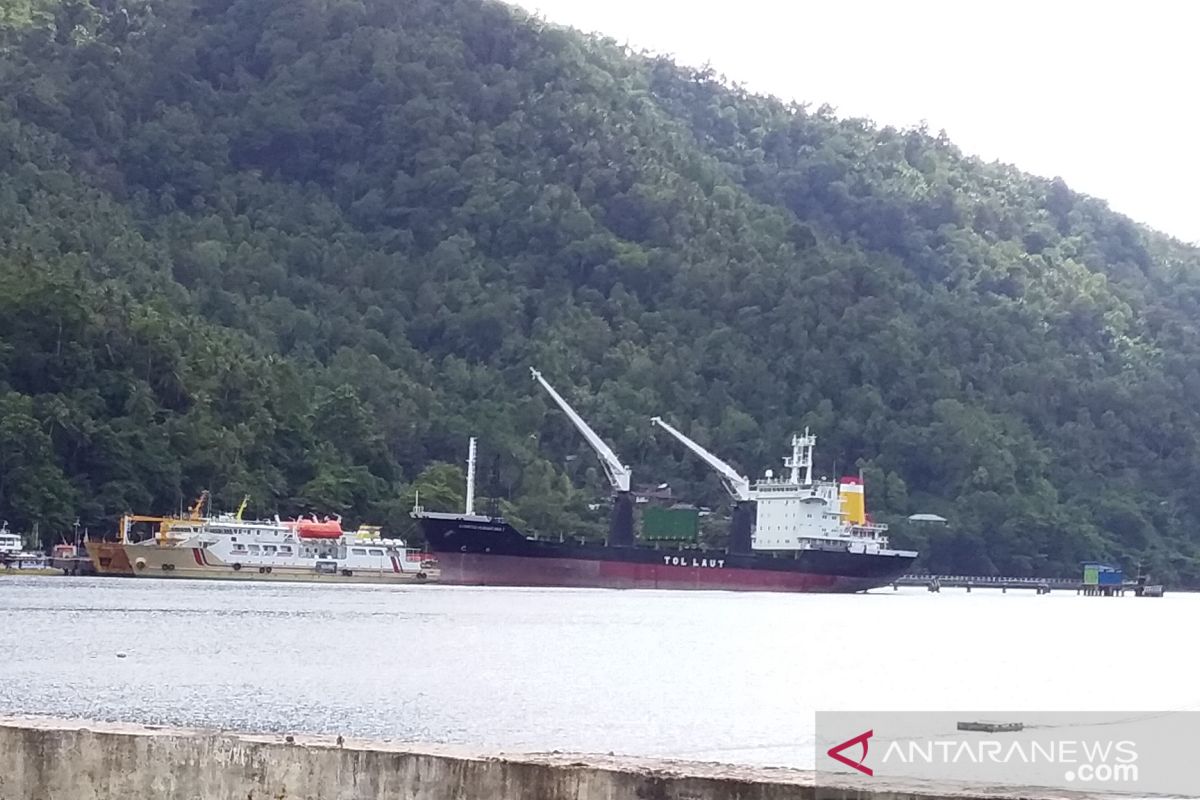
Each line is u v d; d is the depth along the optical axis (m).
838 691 88.56
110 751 31.81
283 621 132.50
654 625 145.62
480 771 30.27
